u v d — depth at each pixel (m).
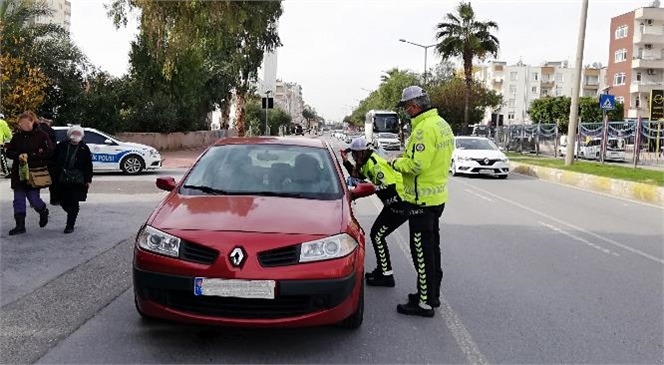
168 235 4.33
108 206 11.38
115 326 4.85
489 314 5.42
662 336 4.92
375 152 6.41
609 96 22.78
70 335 4.63
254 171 5.57
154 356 4.26
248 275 4.11
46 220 8.82
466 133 44.12
